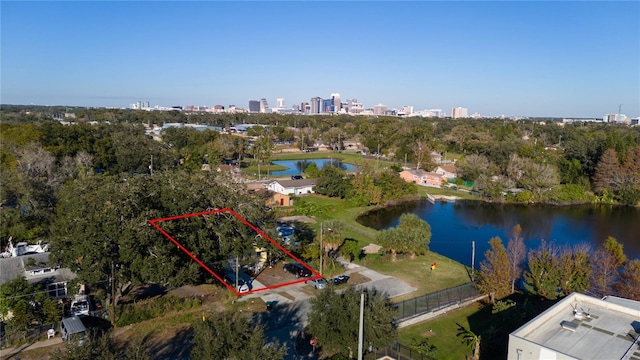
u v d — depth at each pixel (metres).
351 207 75.31
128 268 30.50
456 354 27.28
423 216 72.81
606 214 76.62
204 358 19.52
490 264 38.69
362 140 157.88
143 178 35.78
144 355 19.39
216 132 134.50
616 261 36.69
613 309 24.77
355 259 45.16
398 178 83.50
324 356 25.98
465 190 94.00
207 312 31.39
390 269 43.12
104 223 29.14
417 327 31.05
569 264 35.12
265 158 119.69
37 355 25.33
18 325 27.67
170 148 106.69
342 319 24.27
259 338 19.81
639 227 67.12
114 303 30.78
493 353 27.22
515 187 91.31
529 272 38.34
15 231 45.25
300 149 163.00
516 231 43.88
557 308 24.50
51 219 46.38
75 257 29.91
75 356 18.11
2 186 50.12
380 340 23.97
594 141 102.88
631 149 88.88
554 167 94.50
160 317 30.50
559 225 67.81
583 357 19.91
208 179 39.91
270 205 69.31
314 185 82.94
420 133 131.12
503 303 31.97
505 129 164.00
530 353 20.36
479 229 64.75
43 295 30.05
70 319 27.91
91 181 35.75
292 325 29.97
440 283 40.00
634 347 20.56
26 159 62.06
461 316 33.09
